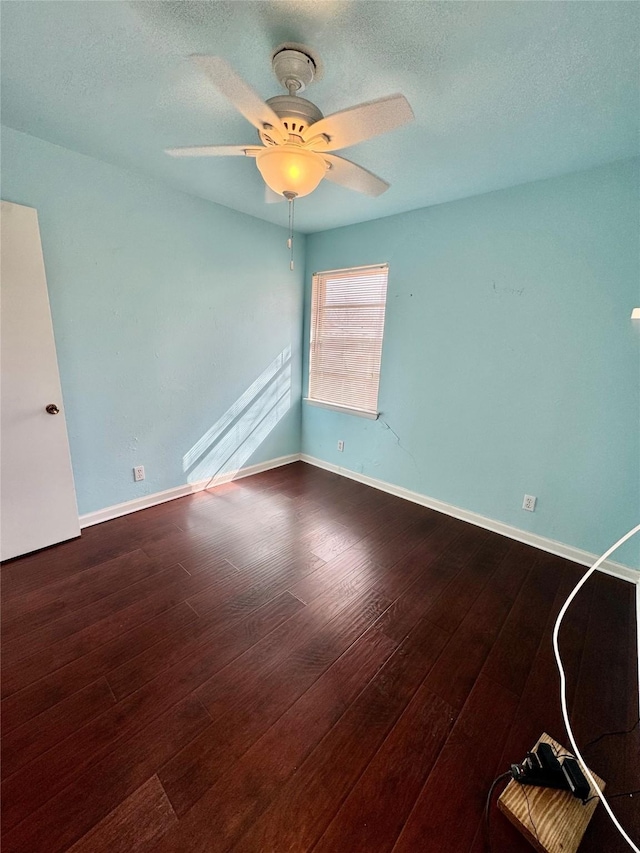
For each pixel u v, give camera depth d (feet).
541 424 7.68
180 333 9.06
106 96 4.99
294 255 11.35
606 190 6.37
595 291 6.70
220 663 4.88
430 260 8.81
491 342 8.12
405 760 3.84
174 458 9.64
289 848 3.14
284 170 4.42
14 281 6.28
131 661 4.86
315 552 7.56
